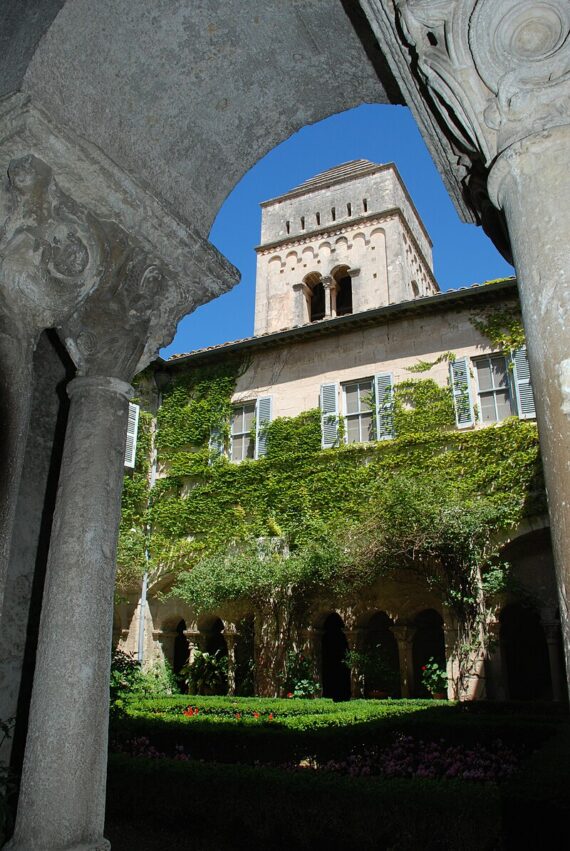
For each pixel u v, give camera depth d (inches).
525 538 564.1
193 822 243.1
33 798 113.3
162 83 137.2
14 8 129.7
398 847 198.8
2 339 120.6
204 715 429.7
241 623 669.9
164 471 752.3
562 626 71.4
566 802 170.4
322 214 1263.5
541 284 79.4
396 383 655.1
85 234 130.8
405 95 111.8
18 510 146.9
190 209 154.3
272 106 153.3
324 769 272.7
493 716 389.7
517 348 611.5
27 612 143.9
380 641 776.9
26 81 118.3
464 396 618.8
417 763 289.9
